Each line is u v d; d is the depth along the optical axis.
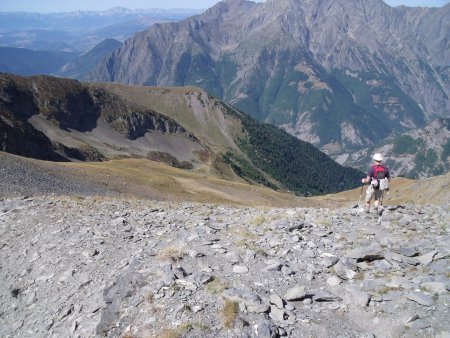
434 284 11.03
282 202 88.44
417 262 12.73
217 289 11.45
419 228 16.12
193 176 99.94
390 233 15.78
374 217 18.05
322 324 10.17
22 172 48.91
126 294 11.96
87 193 48.84
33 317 14.05
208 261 13.57
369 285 11.55
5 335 13.89
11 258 18.72
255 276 12.40
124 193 56.28
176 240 16.25
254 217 19.42
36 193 41.00
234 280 12.12
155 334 9.97
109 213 23.67
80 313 12.76
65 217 22.78
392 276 12.05
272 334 9.60
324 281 12.20
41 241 19.36
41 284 15.63
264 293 11.45
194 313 10.45
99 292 13.37
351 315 10.49
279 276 12.41
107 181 62.19
